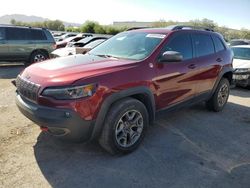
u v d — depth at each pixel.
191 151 4.14
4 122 4.92
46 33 13.25
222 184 3.35
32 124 4.85
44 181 3.26
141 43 4.53
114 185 3.23
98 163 3.67
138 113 3.91
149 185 3.27
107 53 4.60
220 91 5.98
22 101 3.69
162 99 4.34
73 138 3.43
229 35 42.00
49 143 4.14
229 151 4.22
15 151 3.88
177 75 4.52
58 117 3.26
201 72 5.12
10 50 12.27
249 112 6.26
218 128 5.14
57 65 3.84
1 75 10.26
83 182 3.27
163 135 4.67
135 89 3.78
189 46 4.96
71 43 15.30
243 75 8.64
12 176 3.32
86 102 3.33
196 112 6.00
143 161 3.78
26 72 3.88
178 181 3.37
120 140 3.78
